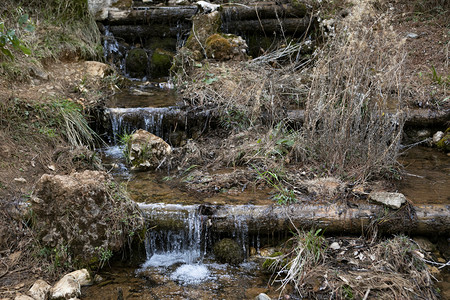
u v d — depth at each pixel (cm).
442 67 582
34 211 317
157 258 345
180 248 349
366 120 405
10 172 389
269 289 304
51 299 287
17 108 453
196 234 343
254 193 373
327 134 406
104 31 677
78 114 473
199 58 601
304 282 301
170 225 344
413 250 320
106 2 679
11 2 598
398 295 285
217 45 600
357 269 308
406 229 336
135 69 643
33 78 527
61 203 312
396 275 302
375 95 403
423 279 300
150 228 344
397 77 404
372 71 450
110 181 339
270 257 327
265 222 338
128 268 330
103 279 315
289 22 673
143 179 411
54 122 458
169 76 625
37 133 443
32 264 317
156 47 679
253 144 440
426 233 339
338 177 382
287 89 524
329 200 352
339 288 292
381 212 336
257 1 714
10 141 425
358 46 398
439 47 619
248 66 569
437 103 500
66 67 577
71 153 426
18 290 292
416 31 661
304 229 339
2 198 352
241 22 671
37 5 621
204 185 388
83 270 311
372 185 376
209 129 487
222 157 438
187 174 419
